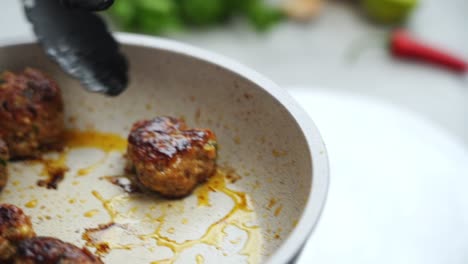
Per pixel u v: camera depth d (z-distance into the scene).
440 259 0.50
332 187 0.54
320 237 0.51
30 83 0.46
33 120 0.46
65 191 0.45
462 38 0.84
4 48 0.47
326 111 0.60
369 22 0.85
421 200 0.53
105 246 0.42
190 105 0.48
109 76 0.44
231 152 0.46
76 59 0.43
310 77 0.77
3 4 0.78
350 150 0.56
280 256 0.37
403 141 0.58
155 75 0.48
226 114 0.47
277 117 0.44
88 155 0.47
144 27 0.77
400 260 0.50
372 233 0.51
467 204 0.53
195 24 0.82
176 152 0.43
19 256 0.39
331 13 0.86
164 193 0.44
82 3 0.40
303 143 0.42
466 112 0.74
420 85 0.77
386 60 0.80
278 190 0.44
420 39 0.83
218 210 0.44
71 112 0.48
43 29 0.43
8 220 0.41
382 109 0.60
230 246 0.42
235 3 0.82
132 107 0.49
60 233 0.43
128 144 0.45
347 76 0.77
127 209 0.44
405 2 0.82
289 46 0.81
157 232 0.43
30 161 0.46
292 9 0.84
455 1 0.88
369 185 0.54
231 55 0.78
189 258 0.42
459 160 0.57
